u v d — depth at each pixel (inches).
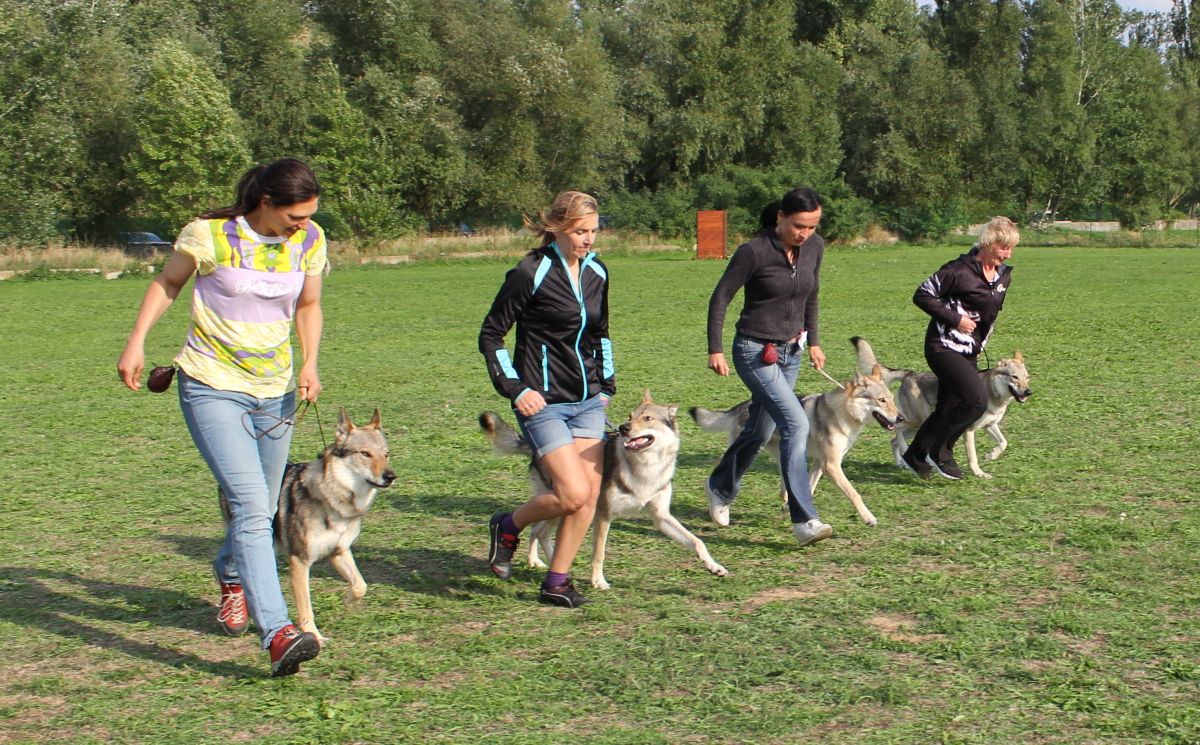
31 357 583.2
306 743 142.7
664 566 224.8
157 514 271.6
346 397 442.3
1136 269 1198.9
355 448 183.8
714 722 146.3
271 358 172.1
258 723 149.9
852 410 250.5
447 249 1563.7
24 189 1322.6
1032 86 2207.2
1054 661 164.7
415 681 164.1
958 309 284.7
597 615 192.9
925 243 1955.0
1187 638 172.6
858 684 157.6
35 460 334.0
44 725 150.6
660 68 2053.4
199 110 1448.1
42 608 202.7
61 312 832.9
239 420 168.6
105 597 209.5
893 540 238.1
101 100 1517.0
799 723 145.0
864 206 1918.1
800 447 229.8
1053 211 2337.6
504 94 1797.5
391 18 1748.3
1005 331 623.8
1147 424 353.1
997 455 316.8
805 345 245.8
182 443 360.8
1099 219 2482.8
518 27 1846.7
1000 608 190.2
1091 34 2368.4
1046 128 2143.2
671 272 1253.7
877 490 286.8
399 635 185.3
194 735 146.3
